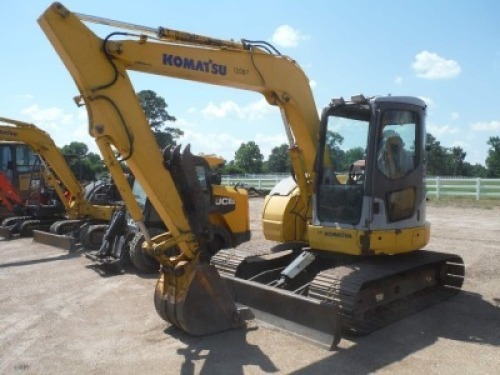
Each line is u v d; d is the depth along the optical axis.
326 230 6.35
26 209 15.45
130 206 5.27
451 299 7.04
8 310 7.00
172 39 5.61
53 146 12.98
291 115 7.02
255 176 32.25
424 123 6.68
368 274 5.75
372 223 6.00
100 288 8.12
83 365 5.04
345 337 5.62
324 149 6.57
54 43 4.80
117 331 6.00
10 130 12.73
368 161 6.03
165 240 5.49
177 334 5.79
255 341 5.50
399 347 5.31
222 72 6.09
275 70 6.66
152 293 7.69
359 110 6.25
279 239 7.34
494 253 9.86
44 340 5.78
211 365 4.92
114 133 4.94
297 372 4.72
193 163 5.52
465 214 16.19
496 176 68.81
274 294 5.91
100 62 4.95
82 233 11.88
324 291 5.61
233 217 10.01
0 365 5.10
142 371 4.86
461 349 5.24
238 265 6.93
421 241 6.61
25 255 11.30
